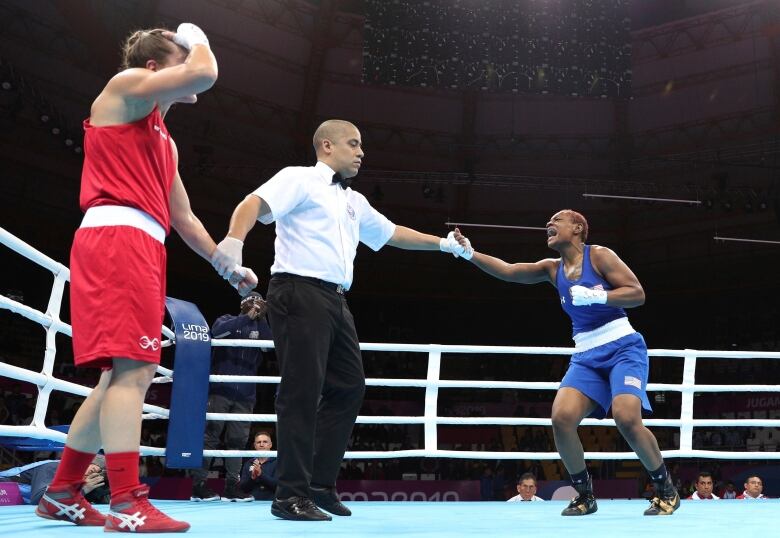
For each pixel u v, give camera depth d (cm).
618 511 389
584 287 344
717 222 2266
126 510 222
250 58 1962
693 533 251
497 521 312
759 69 1931
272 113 2072
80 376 1655
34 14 1669
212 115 2000
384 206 2328
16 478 532
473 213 2356
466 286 2425
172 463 460
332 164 322
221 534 235
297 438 293
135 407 225
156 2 1772
